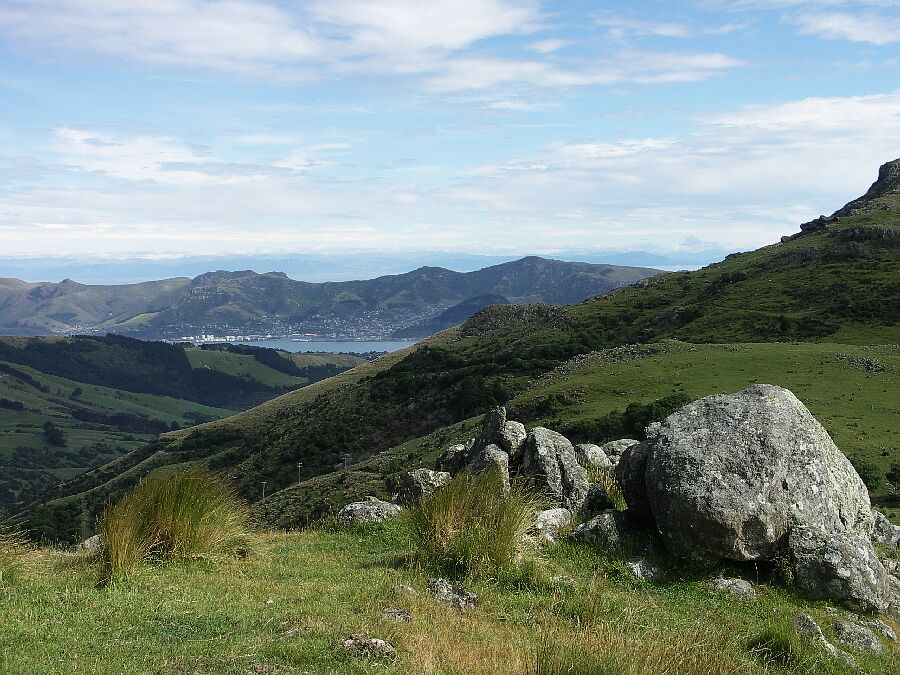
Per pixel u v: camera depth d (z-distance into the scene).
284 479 108.06
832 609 11.89
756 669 8.73
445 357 149.50
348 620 9.17
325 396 156.38
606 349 107.00
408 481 17.73
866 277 140.62
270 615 9.30
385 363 198.75
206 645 8.13
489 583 11.42
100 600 9.59
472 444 19.36
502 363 129.50
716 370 78.56
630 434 62.62
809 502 12.73
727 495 12.40
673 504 12.72
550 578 11.62
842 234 170.50
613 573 12.52
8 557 10.99
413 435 110.56
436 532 12.44
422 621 9.45
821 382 71.12
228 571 11.71
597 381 81.81
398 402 125.06
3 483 190.75
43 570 11.05
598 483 17.33
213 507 12.98
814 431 13.55
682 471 12.85
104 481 151.88
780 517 12.48
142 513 12.02
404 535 14.58
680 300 164.88
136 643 8.16
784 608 11.53
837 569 12.06
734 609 11.30
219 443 156.62
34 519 67.69
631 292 186.12
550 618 9.92
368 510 16.66
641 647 8.19
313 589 10.73
